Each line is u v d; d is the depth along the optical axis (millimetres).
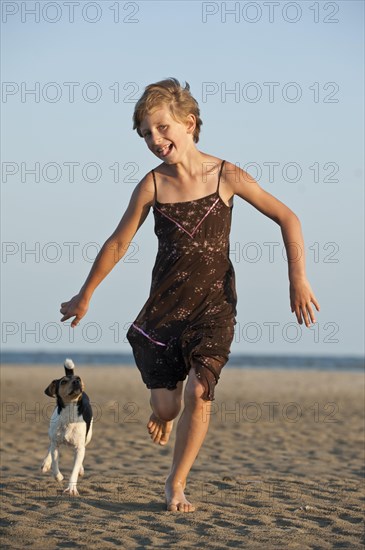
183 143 7348
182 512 7684
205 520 7379
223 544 6516
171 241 7383
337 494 8953
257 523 7355
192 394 7273
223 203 7441
